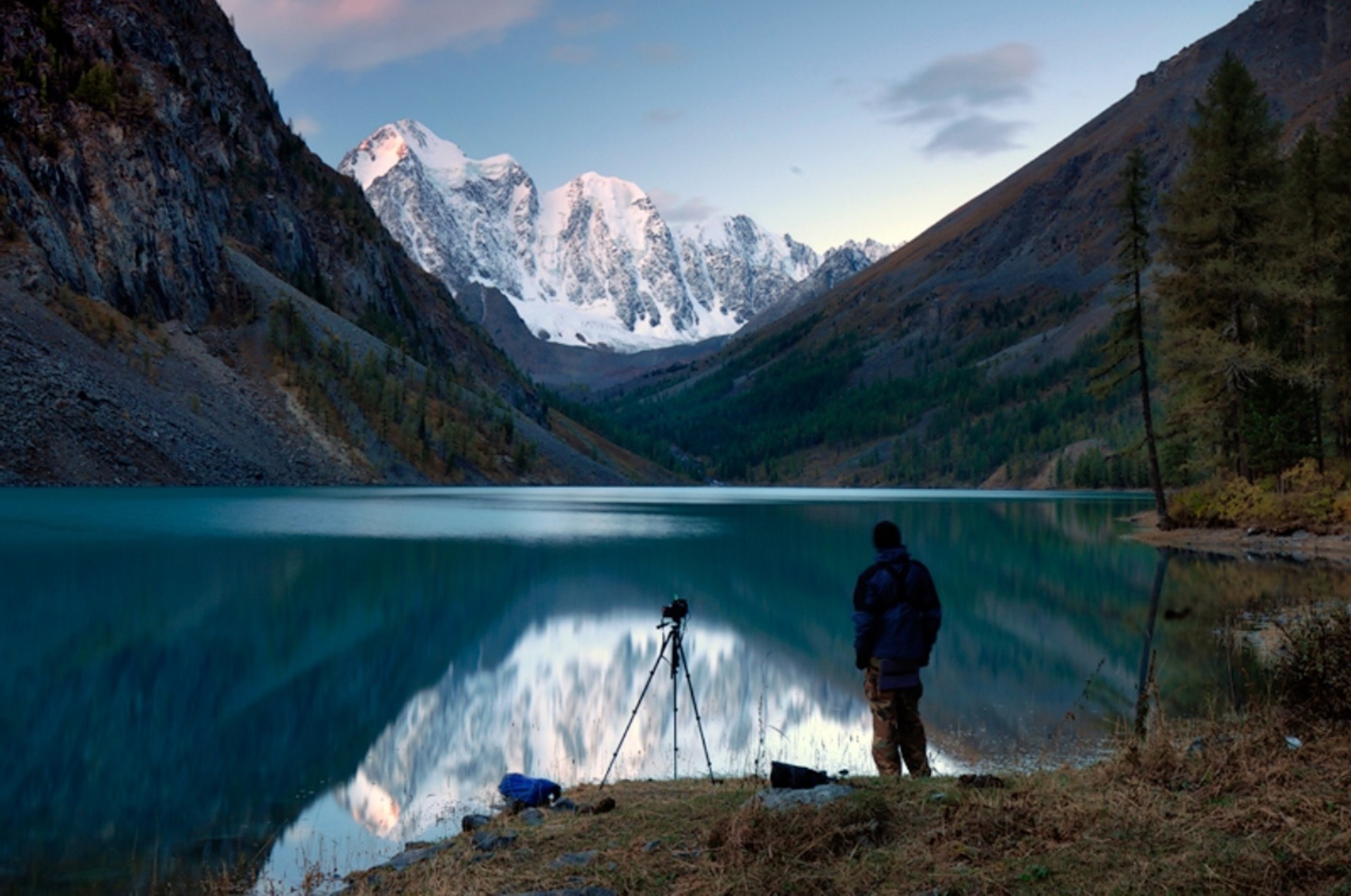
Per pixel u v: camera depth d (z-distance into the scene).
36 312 97.94
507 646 18.52
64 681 14.64
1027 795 6.37
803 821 6.10
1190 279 42.38
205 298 140.50
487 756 11.30
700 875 5.63
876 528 8.94
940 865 5.34
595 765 10.96
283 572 29.33
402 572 30.75
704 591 27.41
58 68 136.38
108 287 121.25
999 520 71.19
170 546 36.19
